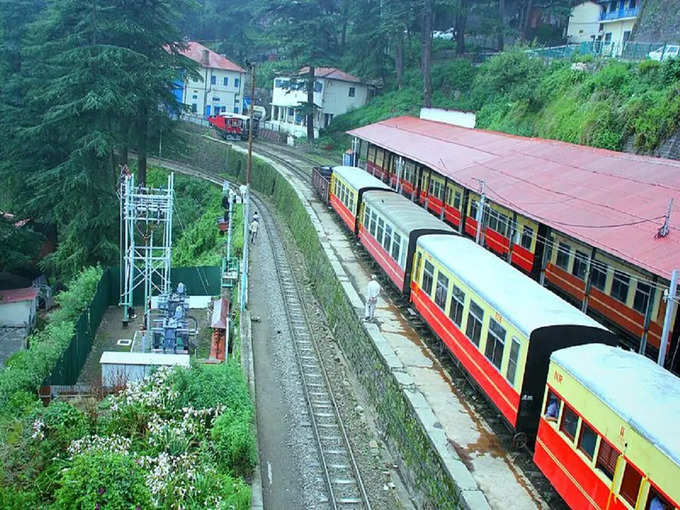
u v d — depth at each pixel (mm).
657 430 8578
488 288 14172
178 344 21406
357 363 18797
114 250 32500
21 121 36094
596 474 9680
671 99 24312
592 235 14500
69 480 10445
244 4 87750
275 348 20422
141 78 34719
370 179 29344
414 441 13531
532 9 56344
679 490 7973
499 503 11094
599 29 53125
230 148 52188
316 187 37250
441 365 16578
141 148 37750
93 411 13711
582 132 28969
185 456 12078
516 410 12234
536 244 19844
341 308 21484
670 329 14016
